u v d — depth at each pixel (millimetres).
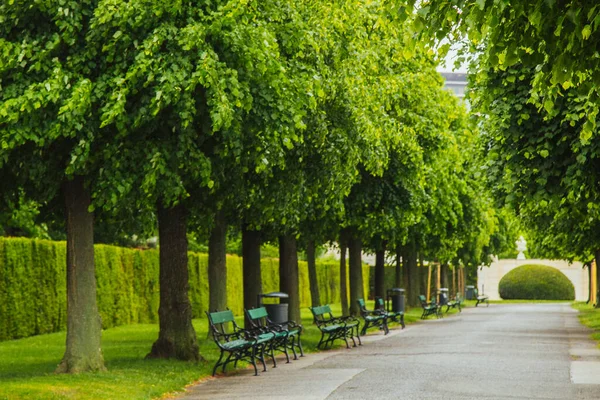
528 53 9539
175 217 18453
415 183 28625
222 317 17750
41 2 13633
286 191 18516
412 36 9781
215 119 13445
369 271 73812
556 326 34750
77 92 13219
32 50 13992
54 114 13719
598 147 16688
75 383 13664
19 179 15844
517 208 19375
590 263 65188
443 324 37125
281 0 16781
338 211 25719
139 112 13734
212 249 23344
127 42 13859
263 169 15570
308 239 27516
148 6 13758
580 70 9305
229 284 43344
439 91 32500
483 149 21609
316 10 19094
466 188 41156
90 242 15648
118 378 14578
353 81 20500
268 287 48781
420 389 13617
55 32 14102
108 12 13477
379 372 16328
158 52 13914
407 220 30391
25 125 13445
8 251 26812
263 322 22484
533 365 17656
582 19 8773
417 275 58531
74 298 15430
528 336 27844
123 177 14203
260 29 14727
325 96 19469
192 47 14016
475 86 17750
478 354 20406
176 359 18078
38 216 18828
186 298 18500
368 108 22594
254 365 16812
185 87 13680
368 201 27766
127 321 34719
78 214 15539
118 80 13461
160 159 14016
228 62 14539
